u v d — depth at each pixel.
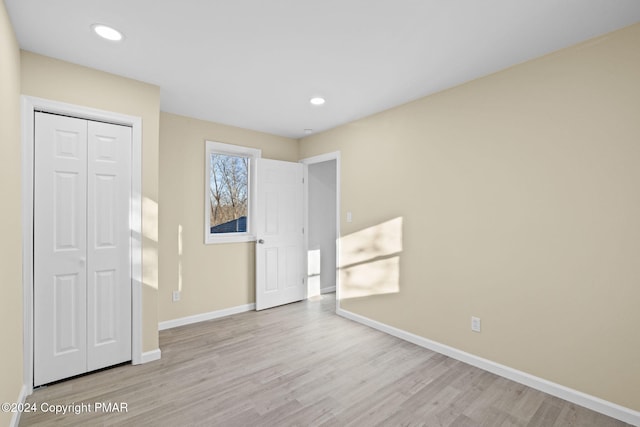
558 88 2.18
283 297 4.39
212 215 3.98
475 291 2.62
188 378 2.40
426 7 1.75
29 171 2.16
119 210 2.57
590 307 2.04
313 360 2.70
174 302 3.53
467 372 2.50
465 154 2.70
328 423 1.89
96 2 1.70
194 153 3.70
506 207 2.44
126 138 2.61
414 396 2.17
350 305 3.78
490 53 2.23
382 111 3.42
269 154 4.37
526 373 2.32
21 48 2.15
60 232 2.32
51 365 2.29
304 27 1.94
